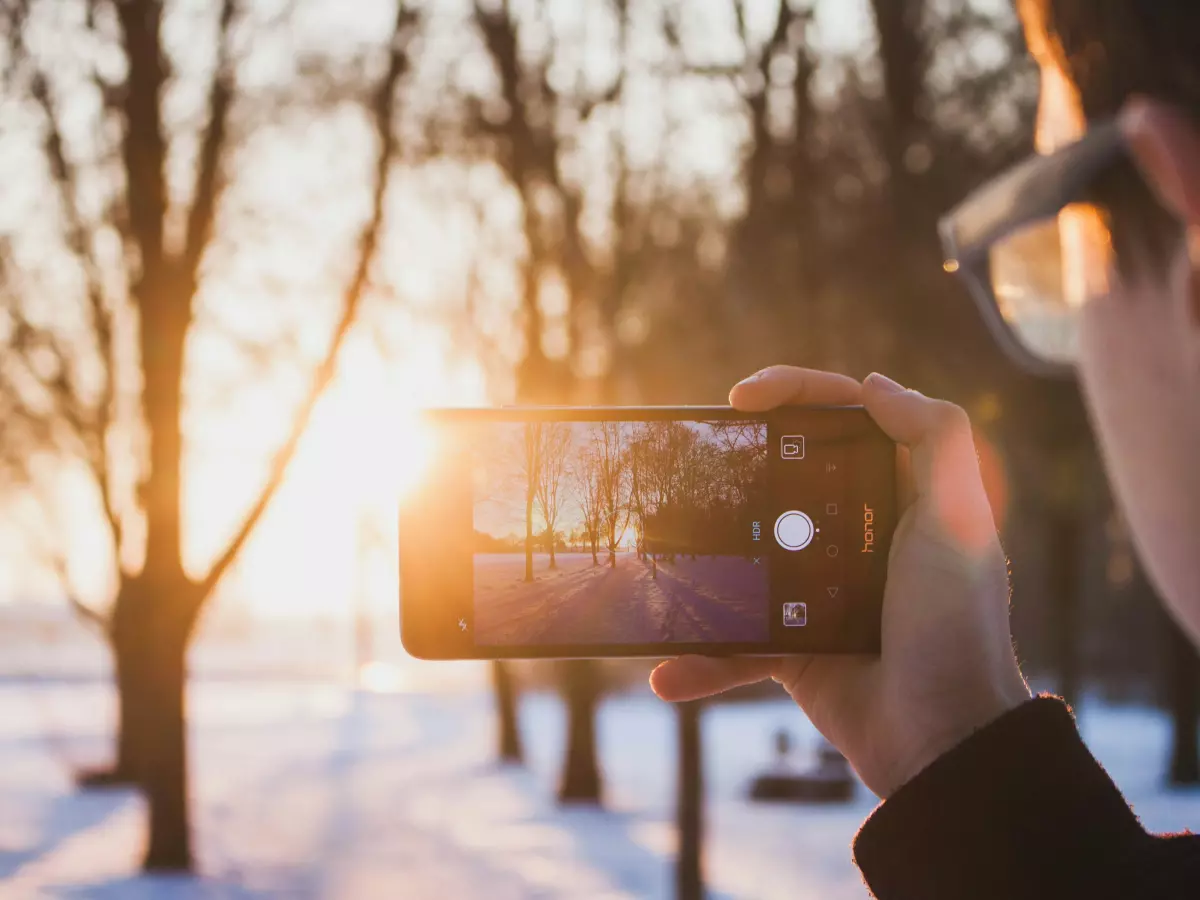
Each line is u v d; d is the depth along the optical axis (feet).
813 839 45.47
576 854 45.70
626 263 39.19
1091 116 2.29
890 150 32.27
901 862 3.59
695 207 38.14
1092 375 2.57
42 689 130.00
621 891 38.73
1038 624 70.33
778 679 5.11
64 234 42.39
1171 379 2.29
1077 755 3.56
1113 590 85.66
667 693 5.20
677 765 31.50
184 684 41.96
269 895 37.96
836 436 5.18
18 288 43.16
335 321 41.57
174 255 40.14
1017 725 3.58
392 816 55.42
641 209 38.88
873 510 5.15
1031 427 44.09
